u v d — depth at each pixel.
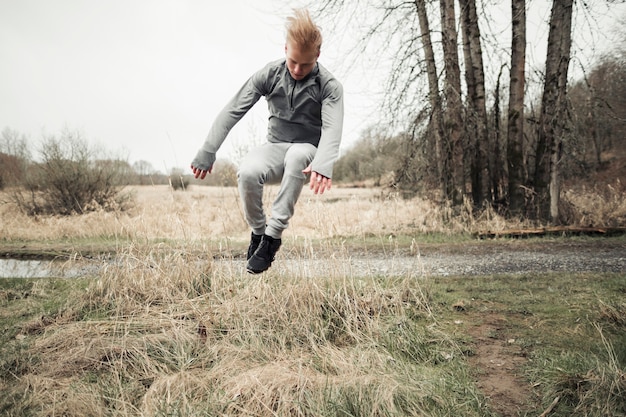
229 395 3.05
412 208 12.46
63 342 4.09
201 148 3.17
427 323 4.59
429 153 12.23
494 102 12.34
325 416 2.78
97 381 3.42
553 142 10.88
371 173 20.16
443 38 11.60
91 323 4.51
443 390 3.14
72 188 15.76
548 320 4.51
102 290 5.29
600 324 4.26
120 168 16.86
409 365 3.61
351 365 3.42
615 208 11.63
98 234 11.20
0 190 16.19
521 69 11.30
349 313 4.55
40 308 5.24
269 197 11.41
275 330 4.23
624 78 14.55
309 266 5.21
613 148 21.05
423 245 9.34
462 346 3.99
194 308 4.62
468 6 11.95
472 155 12.35
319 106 3.02
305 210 12.62
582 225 10.69
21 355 3.81
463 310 4.97
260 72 3.14
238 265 6.24
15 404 3.10
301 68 2.82
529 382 3.32
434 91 11.66
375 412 2.81
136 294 5.21
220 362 3.62
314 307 4.57
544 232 9.85
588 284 5.70
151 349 3.90
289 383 3.11
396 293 5.10
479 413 2.92
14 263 8.39
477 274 6.66
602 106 11.26
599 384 2.97
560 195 11.40
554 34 10.69
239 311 4.52
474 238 10.01
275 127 3.15
